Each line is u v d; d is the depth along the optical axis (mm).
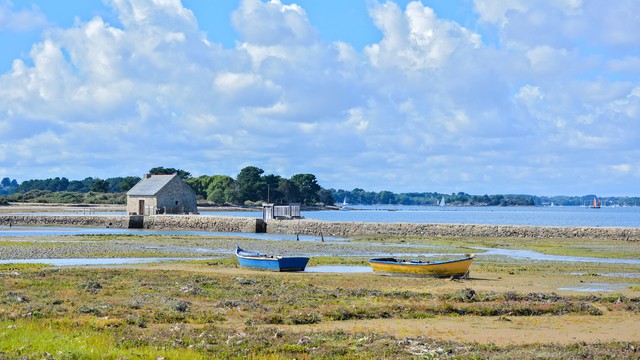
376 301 32094
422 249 68500
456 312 29578
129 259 53844
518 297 33344
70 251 59344
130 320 25734
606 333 25969
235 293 33875
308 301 31641
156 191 117000
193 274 41469
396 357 20969
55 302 29547
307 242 76562
